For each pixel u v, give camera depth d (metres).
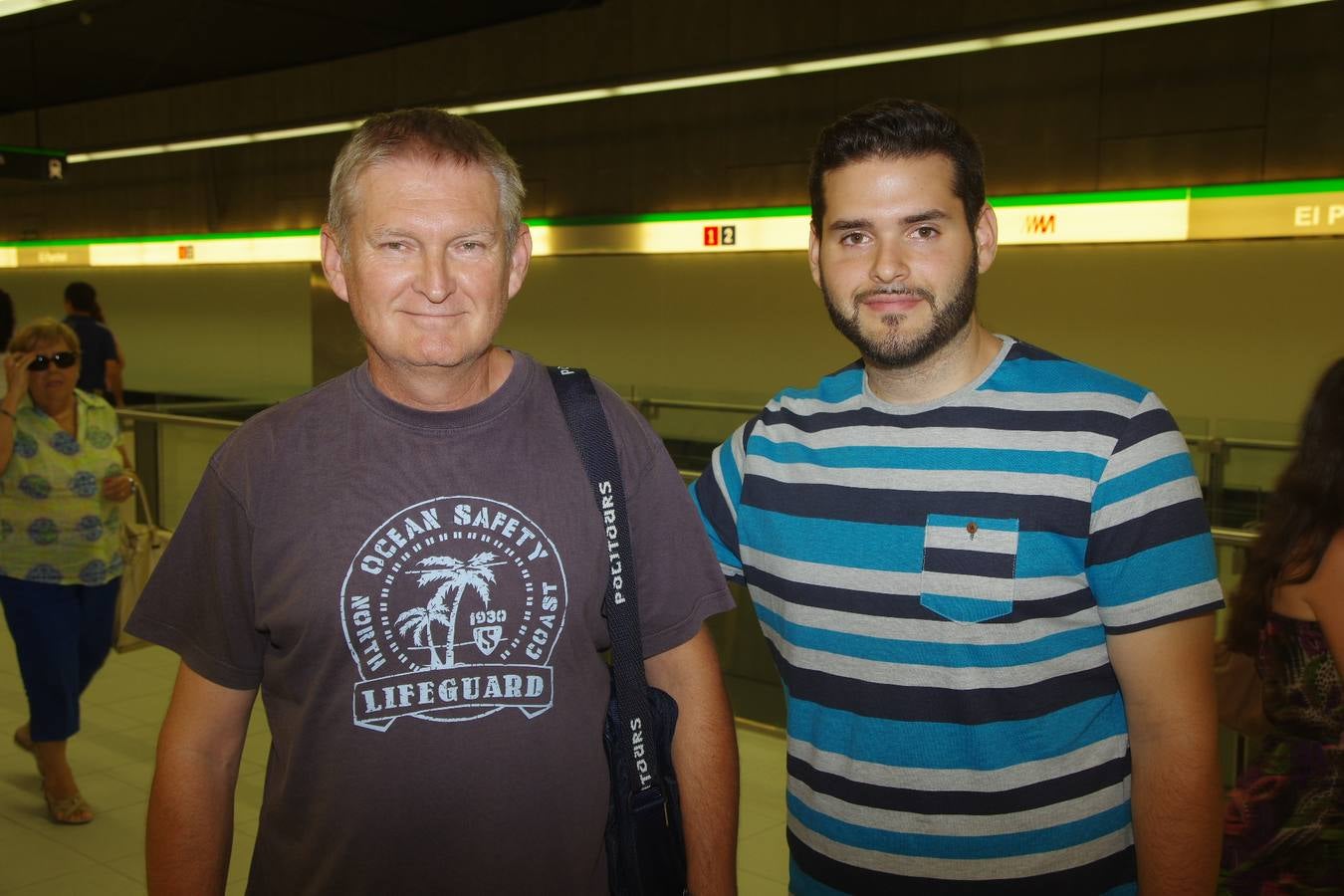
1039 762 1.42
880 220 1.43
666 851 1.39
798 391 1.67
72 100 14.80
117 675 4.77
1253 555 1.84
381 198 1.26
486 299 1.29
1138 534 1.36
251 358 15.76
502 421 1.35
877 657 1.47
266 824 1.35
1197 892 1.35
